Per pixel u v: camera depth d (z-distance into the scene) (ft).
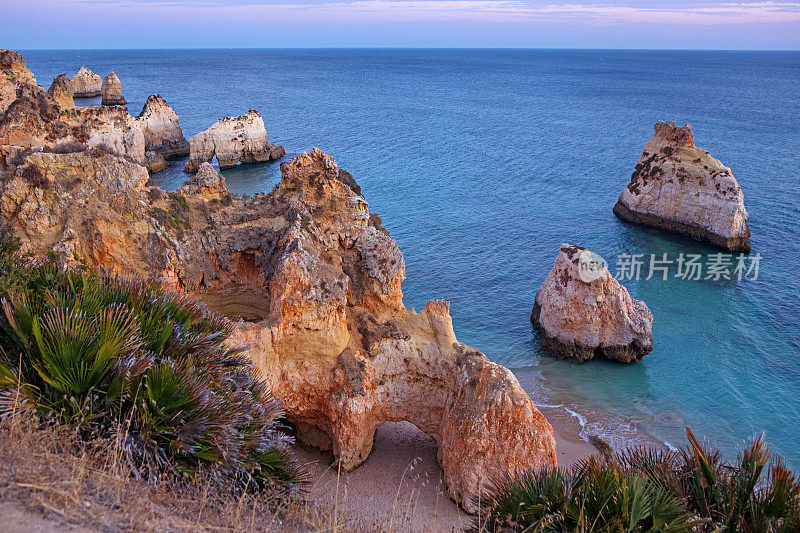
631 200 219.82
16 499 24.68
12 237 56.85
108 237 72.74
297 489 41.60
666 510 33.09
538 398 111.96
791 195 244.83
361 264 82.23
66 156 74.18
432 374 78.69
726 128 421.18
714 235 195.42
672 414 107.96
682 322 144.77
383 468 78.13
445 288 158.40
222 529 29.71
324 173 86.22
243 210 85.81
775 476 34.42
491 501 38.55
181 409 36.22
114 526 25.68
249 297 84.07
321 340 75.31
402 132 394.32
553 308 127.44
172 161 298.76
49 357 33.99
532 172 291.99
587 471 37.27
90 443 31.76
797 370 123.54
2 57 277.64
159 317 42.75
